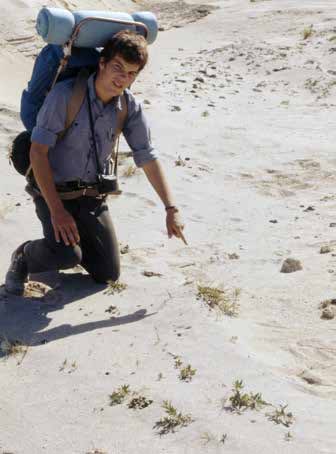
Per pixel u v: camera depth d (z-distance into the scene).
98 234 5.34
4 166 8.65
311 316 5.18
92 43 4.68
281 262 6.33
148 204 7.76
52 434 3.76
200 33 22.53
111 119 4.93
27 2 18.30
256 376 4.20
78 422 3.84
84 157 5.02
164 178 5.19
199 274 5.96
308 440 3.57
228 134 11.27
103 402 4.00
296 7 24.53
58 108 4.74
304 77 16.11
